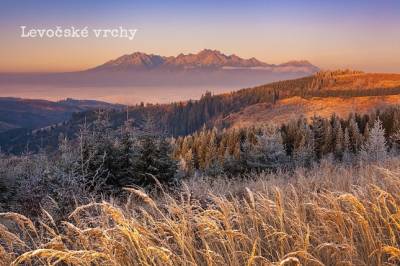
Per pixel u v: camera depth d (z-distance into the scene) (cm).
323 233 371
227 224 327
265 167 2902
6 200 863
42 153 1147
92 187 995
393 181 448
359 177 665
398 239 347
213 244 353
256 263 302
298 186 653
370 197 434
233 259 303
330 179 665
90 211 540
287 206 430
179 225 338
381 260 310
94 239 369
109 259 266
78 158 1054
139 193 330
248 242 350
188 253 328
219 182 912
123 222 284
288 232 370
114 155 1257
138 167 1263
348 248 296
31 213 679
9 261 316
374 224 369
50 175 827
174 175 1338
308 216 430
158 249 261
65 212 602
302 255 276
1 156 1197
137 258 309
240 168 2903
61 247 282
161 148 1330
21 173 1023
